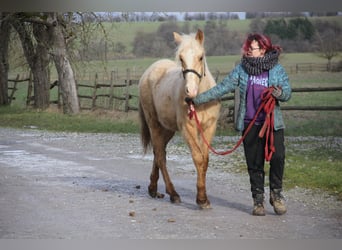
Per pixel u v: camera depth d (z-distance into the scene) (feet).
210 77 23.54
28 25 85.76
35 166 37.11
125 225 20.98
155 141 26.71
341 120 64.08
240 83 21.89
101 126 66.23
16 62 99.66
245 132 21.98
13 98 106.32
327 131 54.03
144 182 30.89
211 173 33.06
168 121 25.35
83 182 30.81
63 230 20.34
